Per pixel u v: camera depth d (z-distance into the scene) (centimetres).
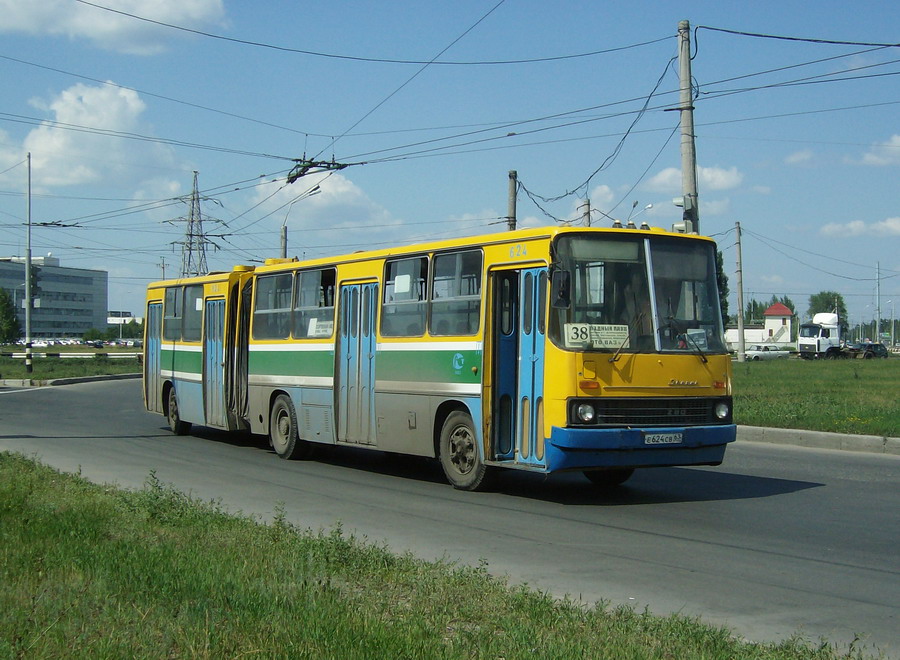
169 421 2123
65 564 721
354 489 1284
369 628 554
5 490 1047
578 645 538
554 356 1095
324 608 596
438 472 1487
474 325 1226
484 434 1202
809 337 8550
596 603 648
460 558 841
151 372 2225
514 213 3012
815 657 538
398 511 1099
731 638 585
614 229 1138
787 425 1894
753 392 2928
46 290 15038
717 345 1170
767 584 745
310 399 1573
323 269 1560
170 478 1381
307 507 1129
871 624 636
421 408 1320
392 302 1394
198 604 599
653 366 1114
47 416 2503
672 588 732
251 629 553
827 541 913
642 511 1092
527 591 671
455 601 649
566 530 976
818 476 1371
